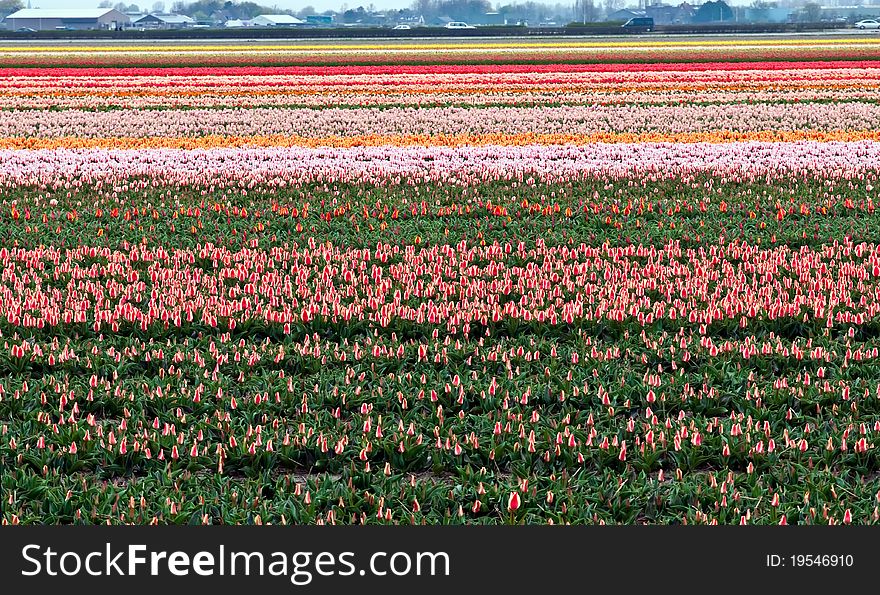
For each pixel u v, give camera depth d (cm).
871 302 3222
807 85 10188
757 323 3039
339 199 4959
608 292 3334
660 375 2659
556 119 8138
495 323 3062
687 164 5809
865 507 1945
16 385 2536
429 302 3181
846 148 6347
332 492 1997
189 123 8081
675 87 10244
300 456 2194
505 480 2102
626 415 2438
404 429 2298
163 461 2153
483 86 10412
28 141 7031
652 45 18062
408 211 4681
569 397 2480
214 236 4191
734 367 2694
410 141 7156
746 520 1888
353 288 3381
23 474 2028
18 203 4878
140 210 4616
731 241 4100
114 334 2984
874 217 4550
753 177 5412
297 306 3189
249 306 3139
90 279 3575
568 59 13562
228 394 2506
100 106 9019
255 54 15312
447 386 2509
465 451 2200
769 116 8131
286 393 2477
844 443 2186
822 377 2605
